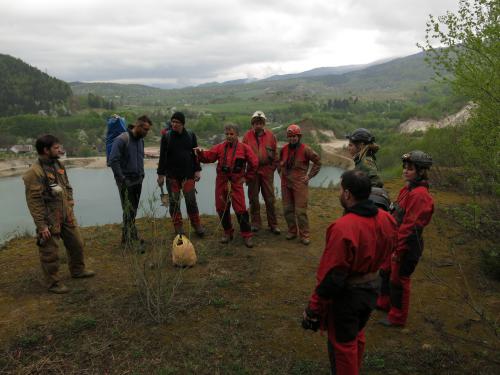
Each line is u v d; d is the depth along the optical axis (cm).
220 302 389
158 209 450
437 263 491
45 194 396
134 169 505
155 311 369
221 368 298
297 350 321
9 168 9381
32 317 362
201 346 322
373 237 232
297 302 399
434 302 400
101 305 382
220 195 545
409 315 377
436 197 792
